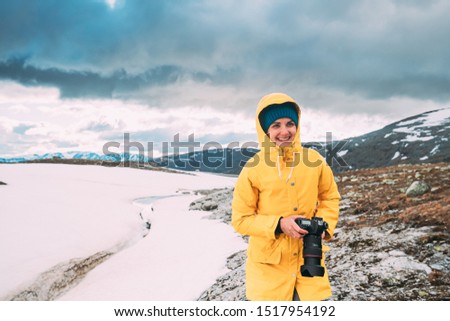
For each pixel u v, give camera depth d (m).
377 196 16.62
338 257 8.06
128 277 11.92
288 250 2.79
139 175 98.06
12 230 18.83
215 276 10.09
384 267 6.79
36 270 12.61
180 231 20.05
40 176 72.25
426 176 20.56
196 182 95.88
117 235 19.92
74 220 23.06
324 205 2.98
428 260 6.80
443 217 8.82
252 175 2.85
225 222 21.80
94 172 93.75
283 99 2.83
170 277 11.06
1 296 10.48
